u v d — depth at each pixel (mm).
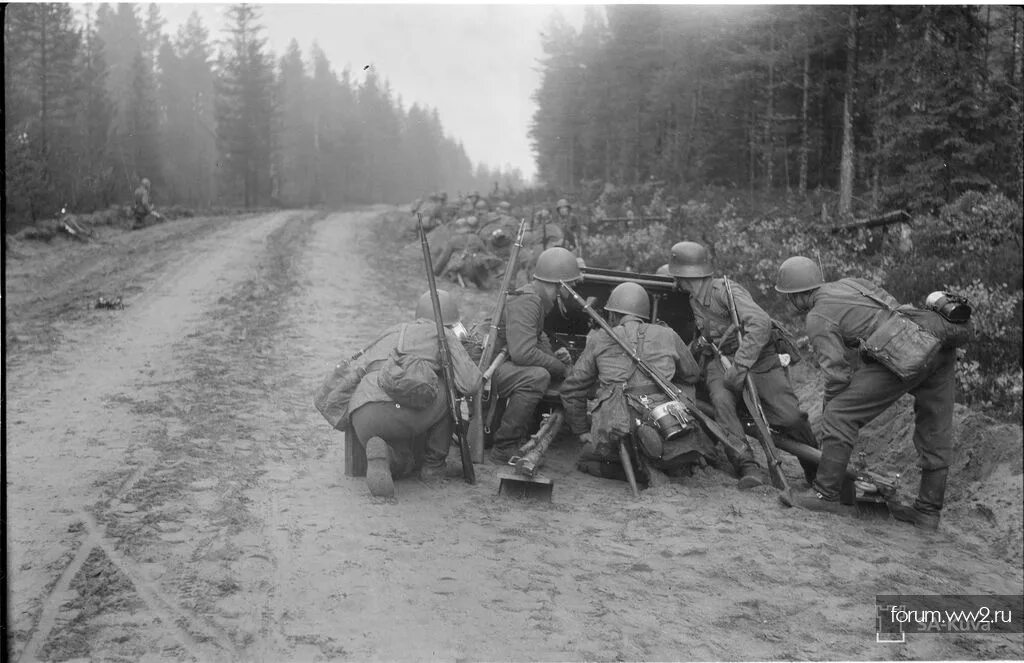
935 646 3648
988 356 7590
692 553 4477
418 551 4301
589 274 6797
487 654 3318
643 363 5695
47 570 3893
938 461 5316
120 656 3164
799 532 4910
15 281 15070
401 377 5004
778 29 28359
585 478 5949
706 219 17953
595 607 3799
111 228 24875
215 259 18609
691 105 40000
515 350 5977
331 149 90812
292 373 8781
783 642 3604
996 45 22609
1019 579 4539
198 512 4723
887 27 21000
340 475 5551
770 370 5957
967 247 11414
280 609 3602
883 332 5121
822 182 31234
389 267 18766
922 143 15938
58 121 34406
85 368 8734
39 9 34281
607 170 52781
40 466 5461
